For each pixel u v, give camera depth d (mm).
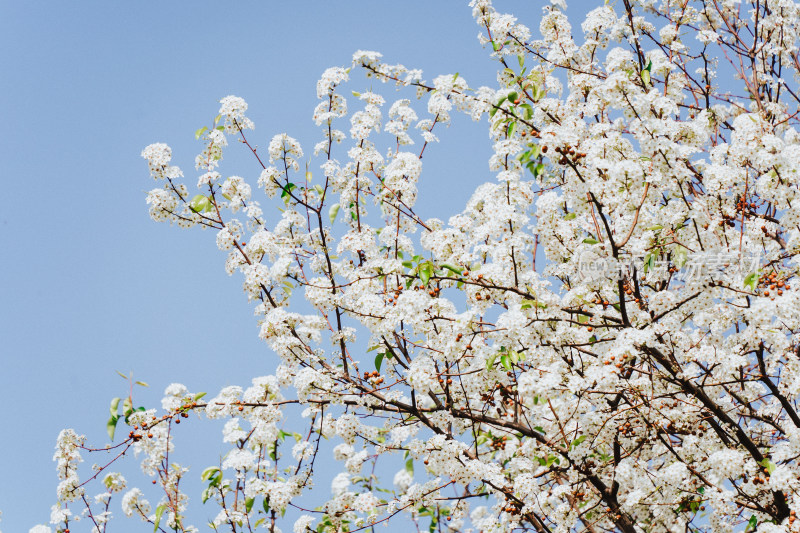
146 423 6363
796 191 5520
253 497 6527
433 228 6938
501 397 6449
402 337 6395
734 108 8180
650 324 5586
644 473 6254
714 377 5816
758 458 5699
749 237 5887
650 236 5656
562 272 6648
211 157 6809
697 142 5949
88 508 6711
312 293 6289
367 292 6176
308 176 6883
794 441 5527
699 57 7875
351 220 7293
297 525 6578
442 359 6012
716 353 5582
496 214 5652
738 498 5715
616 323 6043
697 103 7883
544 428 6336
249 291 6703
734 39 8109
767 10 8070
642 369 6113
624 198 5707
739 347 5871
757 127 5656
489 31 7219
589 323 6121
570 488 6051
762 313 5184
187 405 6395
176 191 6699
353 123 6871
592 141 5395
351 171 6969
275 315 6121
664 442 5781
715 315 5922
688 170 5879
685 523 6293
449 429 6340
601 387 5414
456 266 5922
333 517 6668
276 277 6383
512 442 6547
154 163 6508
